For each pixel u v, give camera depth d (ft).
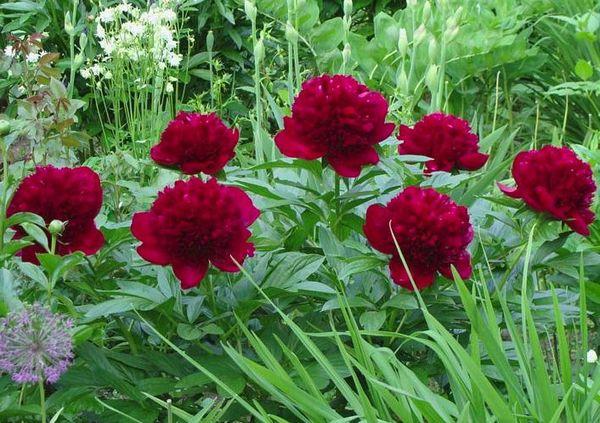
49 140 5.72
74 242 3.89
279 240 4.48
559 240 4.20
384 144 4.61
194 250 3.62
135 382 4.02
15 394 3.77
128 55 7.98
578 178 4.00
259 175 5.38
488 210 4.54
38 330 3.06
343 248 4.24
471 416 3.26
